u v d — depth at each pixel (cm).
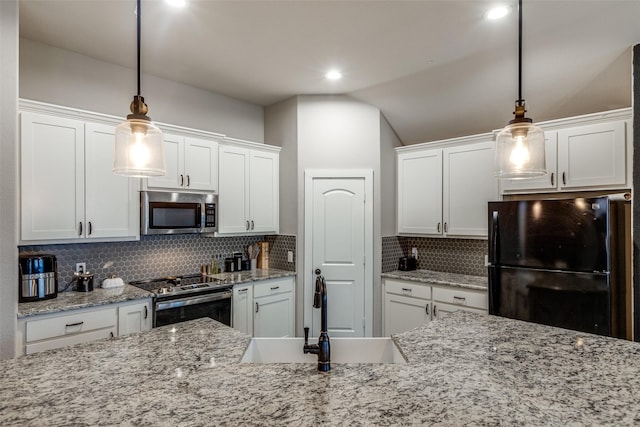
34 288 252
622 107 316
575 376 133
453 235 373
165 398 116
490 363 145
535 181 319
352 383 126
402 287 382
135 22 253
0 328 213
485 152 350
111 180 291
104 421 102
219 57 307
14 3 218
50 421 102
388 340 184
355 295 394
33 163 252
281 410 108
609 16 234
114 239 294
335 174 395
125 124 165
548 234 276
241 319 348
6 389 122
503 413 107
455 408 109
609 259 250
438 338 177
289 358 182
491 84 333
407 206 413
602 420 103
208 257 388
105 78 319
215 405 111
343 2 225
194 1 226
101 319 260
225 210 367
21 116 247
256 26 256
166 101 357
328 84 364
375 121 397
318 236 396
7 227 215
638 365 143
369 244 394
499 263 303
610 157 280
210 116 391
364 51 292
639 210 259
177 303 298
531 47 277
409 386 124
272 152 413
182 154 332
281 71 334
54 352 156
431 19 244
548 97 331
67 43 286
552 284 273
